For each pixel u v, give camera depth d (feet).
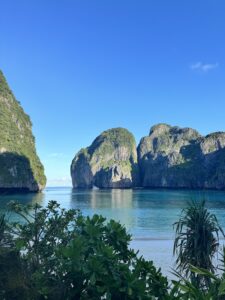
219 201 558.15
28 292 34.47
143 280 31.42
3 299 34.22
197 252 61.87
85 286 34.04
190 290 24.22
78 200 593.83
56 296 34.04
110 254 32.24
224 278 23.31
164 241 183.62
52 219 41.75
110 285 31.12
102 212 383.45
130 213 372.99
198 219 63.16
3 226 43.04
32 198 591.78
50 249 40.01
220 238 177.68
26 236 40.78
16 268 36.81
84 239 35.24
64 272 34.76
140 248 159.63
